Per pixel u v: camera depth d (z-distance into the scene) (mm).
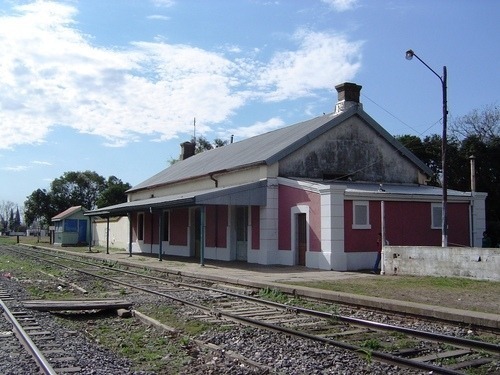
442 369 7070
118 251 40281
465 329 10047
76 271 23531
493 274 15852
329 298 13539
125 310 12898
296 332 9562
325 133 25047
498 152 41719
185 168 36812
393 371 7301
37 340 9281
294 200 22812
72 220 53281
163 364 8078
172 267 23297
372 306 12242
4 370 7352
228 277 18297
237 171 26141
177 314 12188
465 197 24344
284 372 7344
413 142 45031
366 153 26188
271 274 19359
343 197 21078
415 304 11492
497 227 35500
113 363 7973
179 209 32656
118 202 68625
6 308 12367
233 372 7422
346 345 8539
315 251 21531
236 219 26781
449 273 17031
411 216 22906
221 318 11602
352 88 26109
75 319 12547
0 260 31828
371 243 21703
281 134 29125
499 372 7215
